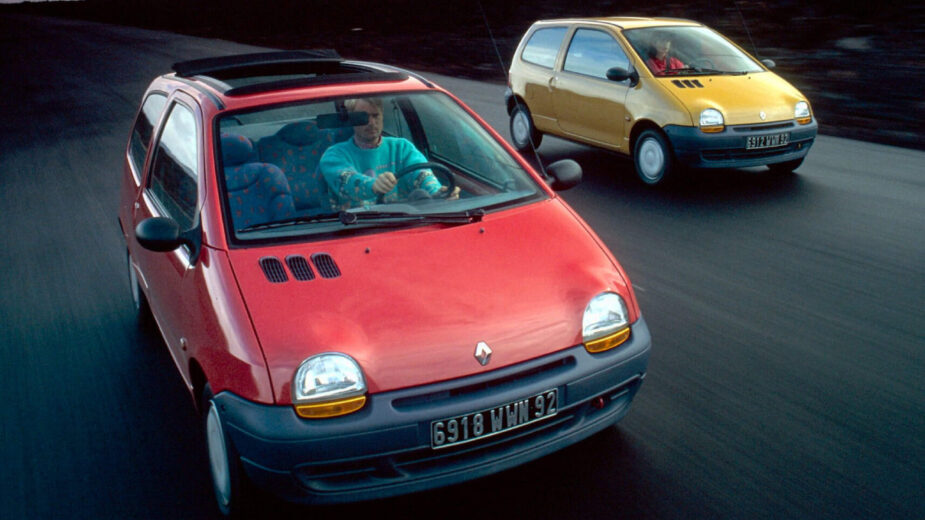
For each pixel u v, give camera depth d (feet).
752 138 25.58
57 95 62.39
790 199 24.59
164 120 14.16
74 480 11.43
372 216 11.05
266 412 8.80
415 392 8.97
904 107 37.93
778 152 26.23
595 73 29.86
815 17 66.90
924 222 21.74
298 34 108.58
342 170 11.96
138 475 11.47
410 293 9.66
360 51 82.02
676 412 12.37
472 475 9.41
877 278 17.79
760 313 16.14
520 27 89.45
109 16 203.21
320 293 9.59
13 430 12.96
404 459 9.16
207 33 124.26
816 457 11.05
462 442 9.18
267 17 142.00
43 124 48.65
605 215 23.82
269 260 10.14
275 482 9.02
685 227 22.24
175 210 12.24
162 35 127.95
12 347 16.16
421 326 9.27
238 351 9.08
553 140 36.40
